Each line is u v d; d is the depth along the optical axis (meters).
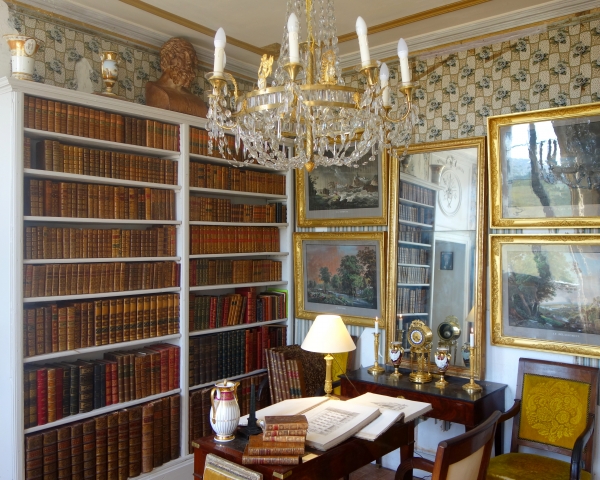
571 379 3.60
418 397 3.80
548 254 3.79
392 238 4.57
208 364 4.47
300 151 2.59
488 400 3.71
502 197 3.98
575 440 3.46
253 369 4.91
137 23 4.14
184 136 4.27
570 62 3.77
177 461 4.12
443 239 4.27
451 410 3.64
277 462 2.37
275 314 5.22
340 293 4.98
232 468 2.43
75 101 3.55
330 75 2.57
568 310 3.71
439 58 4.40
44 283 3.42
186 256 4.27
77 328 3.59
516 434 3.71
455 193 4.21
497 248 4.00
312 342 3.29
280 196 5.29
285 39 2.74
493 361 4.09
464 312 4.12
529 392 3.73
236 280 4.83
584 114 3.61
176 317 4.22
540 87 3.91
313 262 5.18
